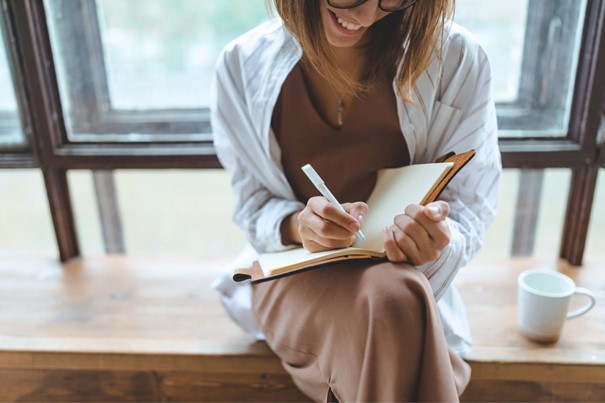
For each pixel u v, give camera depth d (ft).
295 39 2.70
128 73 4.02
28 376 3.52
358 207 2.57
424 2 2.45
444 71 2.81
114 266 4.32
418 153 3.02
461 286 3.88
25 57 3.73
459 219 2.88
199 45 3.92
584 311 3.29
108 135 4.17
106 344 3.38
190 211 4.47
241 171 3.18
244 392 3.44
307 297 2.69
